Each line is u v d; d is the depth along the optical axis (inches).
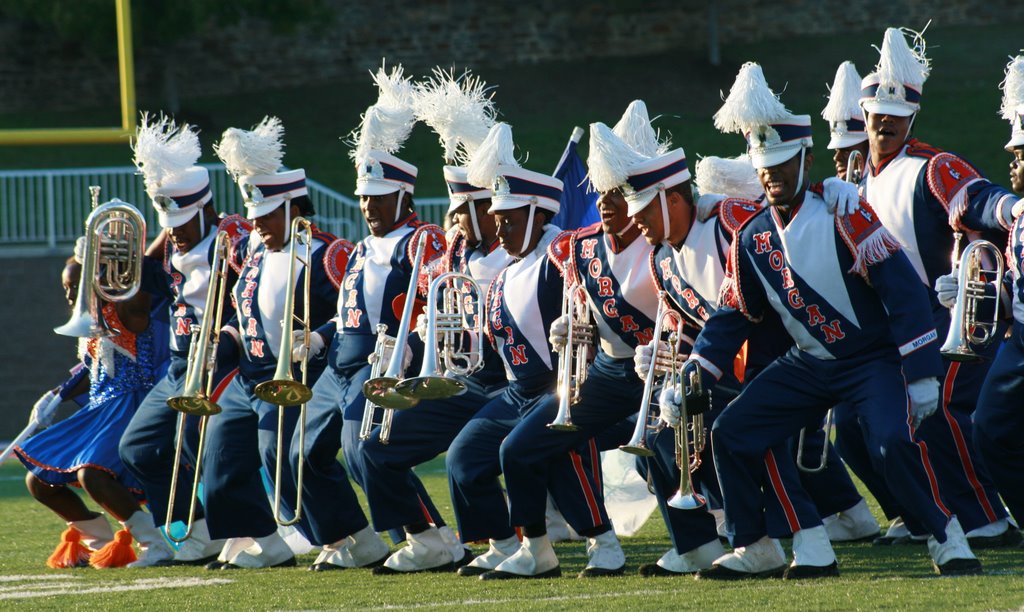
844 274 751.1
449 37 4788.4
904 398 753.0
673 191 796.6
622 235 823.1
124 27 2084.2
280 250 1021.8
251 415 1011.3
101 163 3875.5
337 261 1019.3
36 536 1223.5
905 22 4938.5
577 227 1362.0
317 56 4682.6
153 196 1061.1
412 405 856.9
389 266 970.7
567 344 828.0
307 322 986.7
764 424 778.8
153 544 1063.6
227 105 4431.6
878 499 965.2
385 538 1150.3
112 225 1066.7
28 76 4407.0
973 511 893.2
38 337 2568.9
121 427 1080.2
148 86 4475.9
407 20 4766.2
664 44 4859.7
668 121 4227.4
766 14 4909.0
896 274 738.8
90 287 1055.0
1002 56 4576.8
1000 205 868.6
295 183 1021.2
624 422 997.2
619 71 4665.4
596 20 4859.7
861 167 994.7
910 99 925.8
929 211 917.2
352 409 937.5
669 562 847.1
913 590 697.0
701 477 831.7
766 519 795.4
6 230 2854.3
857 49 4722.0
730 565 797.9
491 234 924.0
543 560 872.3
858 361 760.3
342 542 983.6
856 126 1007.0
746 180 919.7
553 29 4837.6
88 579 954.1
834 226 749.3
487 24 4808.1
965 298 819.4
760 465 784.9
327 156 3939.5
